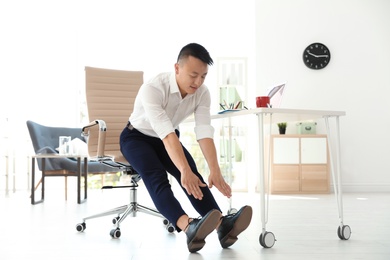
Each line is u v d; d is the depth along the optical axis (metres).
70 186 6.31
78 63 6.33
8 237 2.59
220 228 2.19
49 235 2.66
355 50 5.96
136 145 2.29
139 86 3.40
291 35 5.94
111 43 6.33
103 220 3.28
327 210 3.85
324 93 5.92
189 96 2.22
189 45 2.05
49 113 6.27
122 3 6.32
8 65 6.23
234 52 6.29
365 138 5.91
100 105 3.23
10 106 6.21
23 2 6.27
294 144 5.45
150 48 6.32
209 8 6.30
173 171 2.38
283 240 2.45
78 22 6.33
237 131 5.96
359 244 2.32
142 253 2.12
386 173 5.90
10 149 6.18
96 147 3.12
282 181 5.43
